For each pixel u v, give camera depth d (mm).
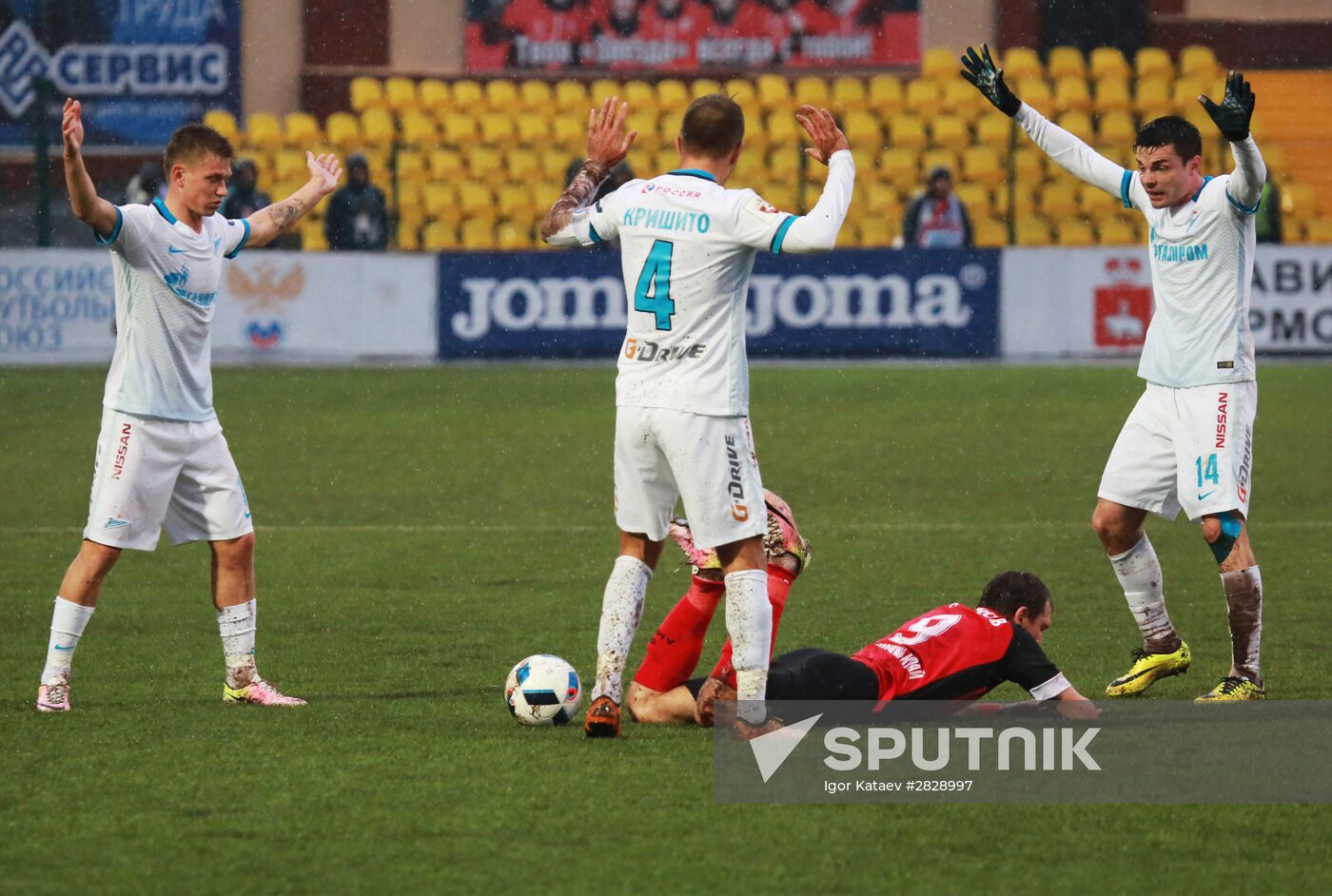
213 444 20375
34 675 22312
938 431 52281
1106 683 22031
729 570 17859
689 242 17453
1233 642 21047
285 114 83875
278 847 14227
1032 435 51625
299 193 21656
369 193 70812
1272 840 14547
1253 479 44469
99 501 19859
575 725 18938
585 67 85750
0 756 17312
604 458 48406
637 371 17828
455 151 81188
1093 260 66062
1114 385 60156
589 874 13547
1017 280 66000
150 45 80562
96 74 80125
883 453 48812
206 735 18328
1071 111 83312
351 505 41031
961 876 13555
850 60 85812
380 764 16969
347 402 57188
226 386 60062
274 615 27375
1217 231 20578
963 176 80062
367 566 32656
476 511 40312
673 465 17672
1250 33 88125
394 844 14305
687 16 85562
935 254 66000
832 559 33281
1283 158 82375
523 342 66312
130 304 19703
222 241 20438
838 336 66125
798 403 57062
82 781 16312
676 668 19016
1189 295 20922
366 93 83438
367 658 23719
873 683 18391
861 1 85375
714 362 17594
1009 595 19781
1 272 64062
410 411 55656
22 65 79438
